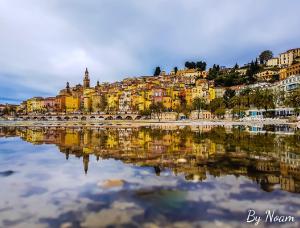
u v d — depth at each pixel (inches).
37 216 206.7
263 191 260.8
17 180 315.9
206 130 1609.3
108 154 530.6
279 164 399.9
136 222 193.3
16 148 667.4
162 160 444.8
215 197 243.0
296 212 208.5
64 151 591.5
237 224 190.1
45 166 405.7
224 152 539.2
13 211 217.2
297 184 285.4
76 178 322.3
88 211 214.7
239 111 5103.3
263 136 1034.7
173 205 225.3
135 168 378.3
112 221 195.9
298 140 837.8
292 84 5275.6
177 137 1013.2
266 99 4515.3
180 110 6801.2
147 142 800.3
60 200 241.9
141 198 242.1
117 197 247.0
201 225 188.1
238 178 313.7
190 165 397.4
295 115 3713.1
